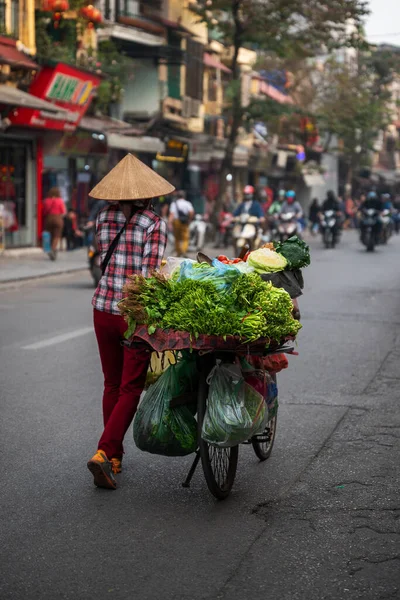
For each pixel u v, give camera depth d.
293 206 27.48
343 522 5.11
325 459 6.40
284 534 4.92
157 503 5.43
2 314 13.91
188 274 5.51
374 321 13.59
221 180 35.31
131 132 30.58
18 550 4.65
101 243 6.01
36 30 26.84
